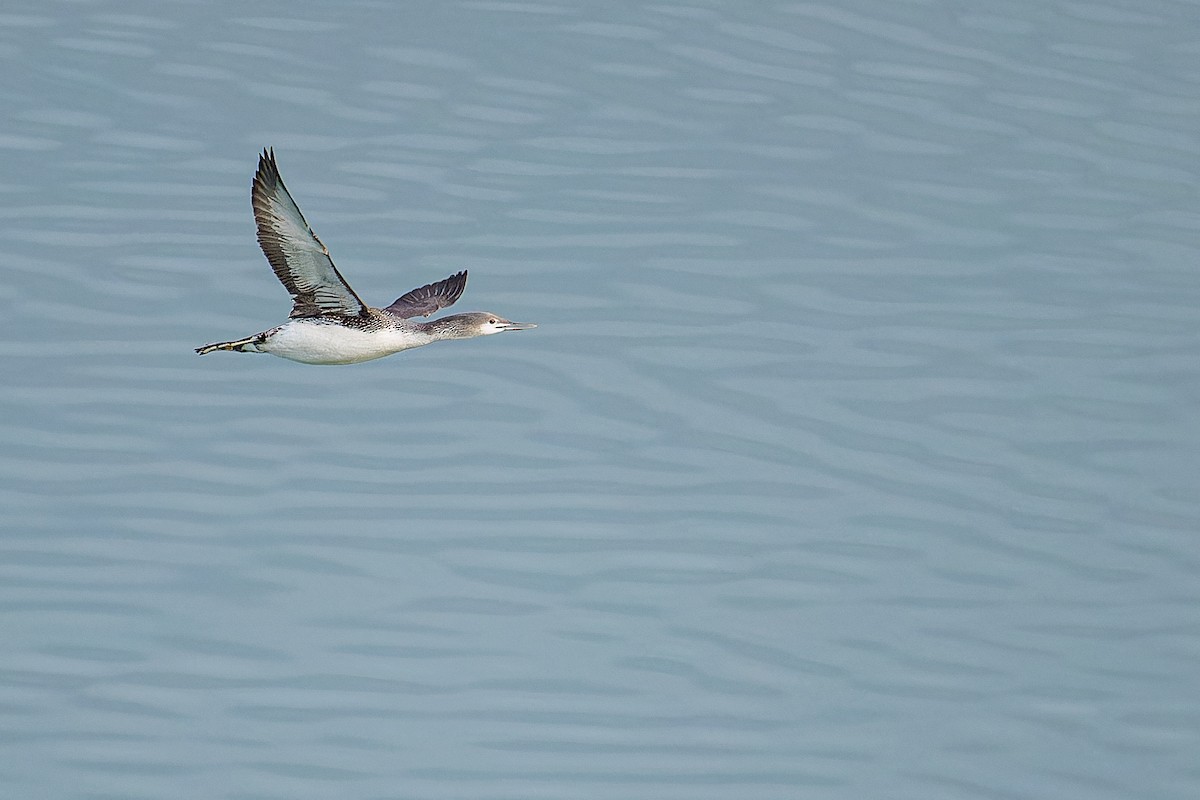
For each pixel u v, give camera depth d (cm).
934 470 2883
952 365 3088
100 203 3294
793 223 3372
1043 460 2923
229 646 2512
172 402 2906
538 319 3105
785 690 2512
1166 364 3117
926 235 3369
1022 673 2561
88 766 2328
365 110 3572
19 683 2431
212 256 3197
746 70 3772
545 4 3944
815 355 3089
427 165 3431
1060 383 3070
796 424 2948
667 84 3706
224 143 3459
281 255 1820
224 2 3897
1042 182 3525
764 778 2380
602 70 3734
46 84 3603
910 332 3148
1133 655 2600
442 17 3878
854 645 2591
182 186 3347
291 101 3584
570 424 2919
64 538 2661
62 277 3120
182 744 2367
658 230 3322
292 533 2698
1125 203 3481
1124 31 4000
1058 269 3316
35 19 3809
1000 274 3300
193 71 3659
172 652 2503
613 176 3444
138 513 2706
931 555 2744
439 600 2611
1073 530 2800
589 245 3272
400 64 3719
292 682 2470
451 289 2234
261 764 2347
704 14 3947
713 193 3425
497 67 3728
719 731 2447
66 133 3466
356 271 3131
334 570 2645
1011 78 3816
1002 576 2719
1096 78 3828
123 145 3447
